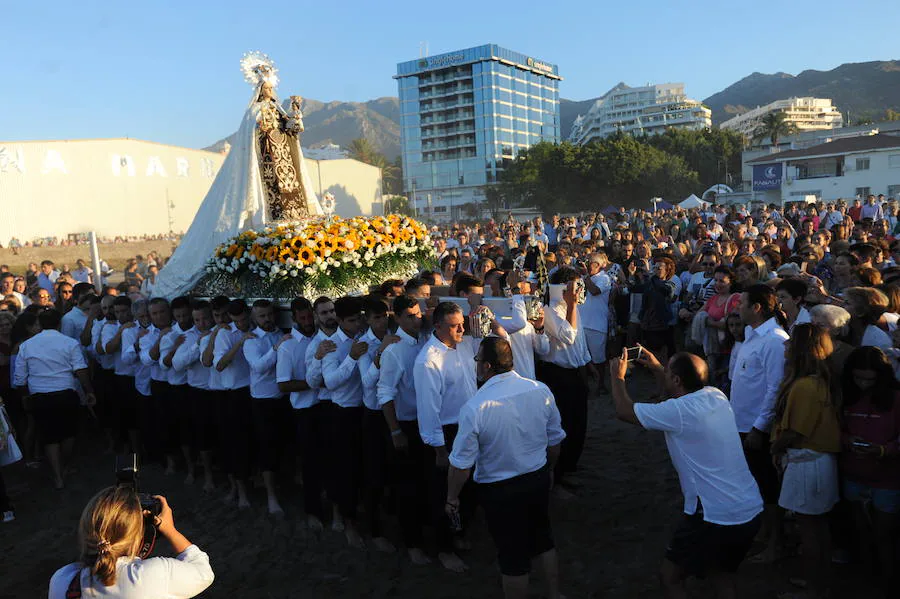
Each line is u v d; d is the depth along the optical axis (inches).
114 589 95.7
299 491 254.7
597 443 283.1
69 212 1948.8
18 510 256.1
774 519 174.4
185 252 293.1
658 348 350.9
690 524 133.4
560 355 227.1
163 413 275.0
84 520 97.0
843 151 1656.0
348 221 262.8
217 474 277.4
